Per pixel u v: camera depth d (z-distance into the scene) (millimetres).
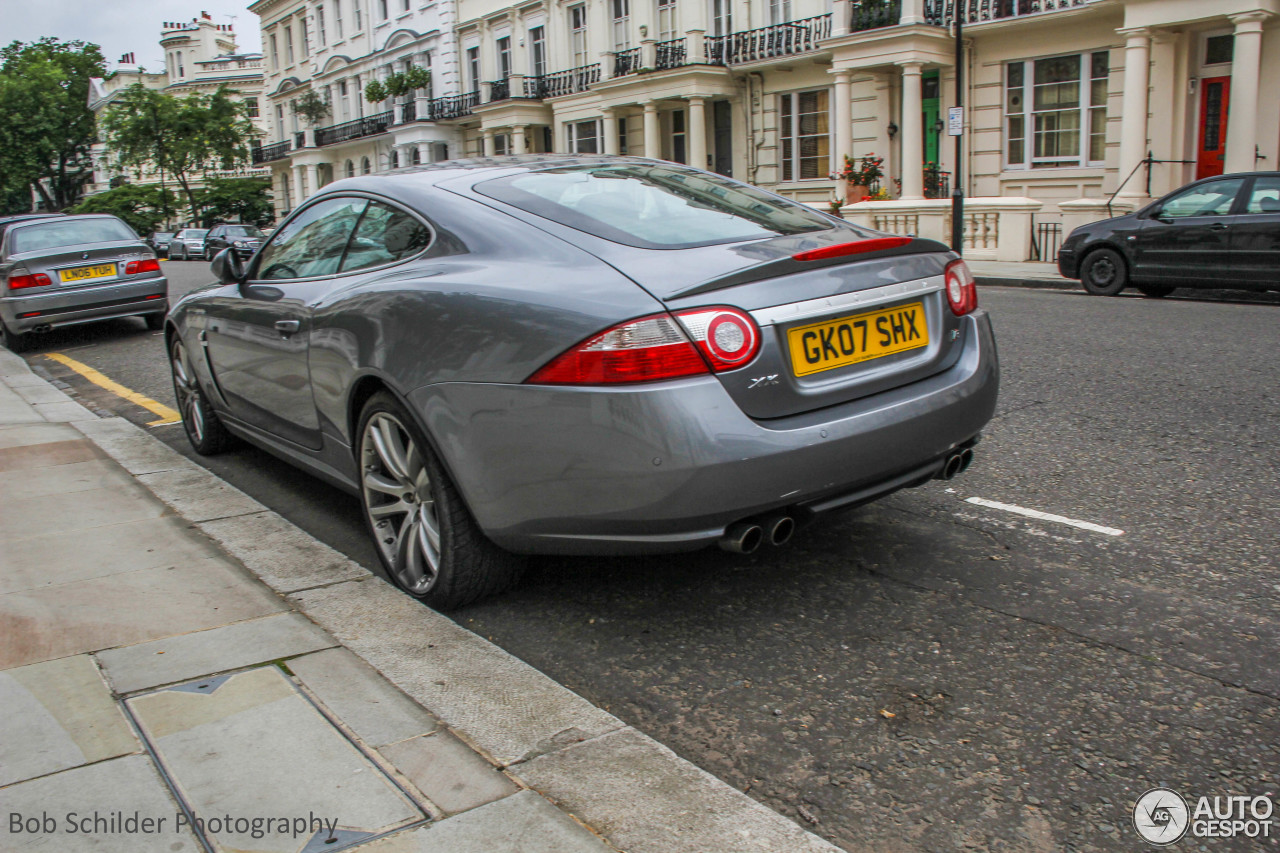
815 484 2654
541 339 2604
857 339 2844
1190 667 2641
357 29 42875
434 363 2867
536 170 3559
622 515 2578
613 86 26062
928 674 2672
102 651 2822
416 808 2061
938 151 20594
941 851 1979
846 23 20016
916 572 3361
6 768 2232
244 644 2854
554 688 2607
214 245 35125
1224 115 16344
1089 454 4715
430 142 36688
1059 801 2115
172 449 5516
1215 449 4715
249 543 3773
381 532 3400
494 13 33531
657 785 2162
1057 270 14453
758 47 23203
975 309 3303
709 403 2492
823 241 3076
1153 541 3559
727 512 2547
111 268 11266
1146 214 11461
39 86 66000
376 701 2512
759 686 2654
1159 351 7402
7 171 65250
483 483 2795
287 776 2180
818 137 23062
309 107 45938
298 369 3711
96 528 3986
